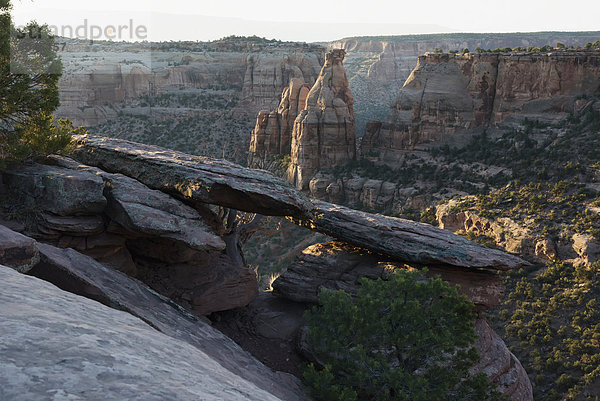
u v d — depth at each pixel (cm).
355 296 2094
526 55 10031
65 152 2117
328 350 1563
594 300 5209
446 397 1488
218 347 1323
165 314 1319
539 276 5950
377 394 1450
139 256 2047
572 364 4441
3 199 1784
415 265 2167
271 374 1394
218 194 1902
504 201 7869
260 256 8338
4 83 1892
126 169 2086
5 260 808
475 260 2059
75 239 1769
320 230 2323
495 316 5475
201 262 2077
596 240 5950
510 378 1942
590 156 7688
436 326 1560
